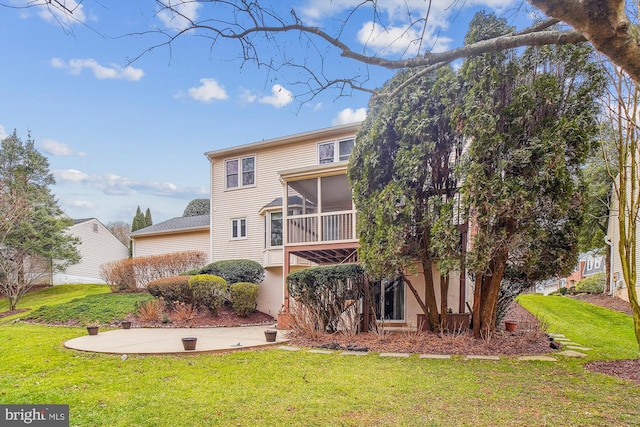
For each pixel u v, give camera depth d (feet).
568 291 62.03
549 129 20.93
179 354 22.67
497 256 23.80
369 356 21.94
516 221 21.30
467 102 22.25
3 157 67.26
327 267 28.73
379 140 26.40
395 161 25.43
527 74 22.11
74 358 21.70
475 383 16.12
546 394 14.57
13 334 30.40
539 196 20.72
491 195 20.88
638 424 11.55
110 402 14.03
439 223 22.68
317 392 14.99
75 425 11.94
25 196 62.80
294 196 47.78
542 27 9.86
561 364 19.66
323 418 12.29
